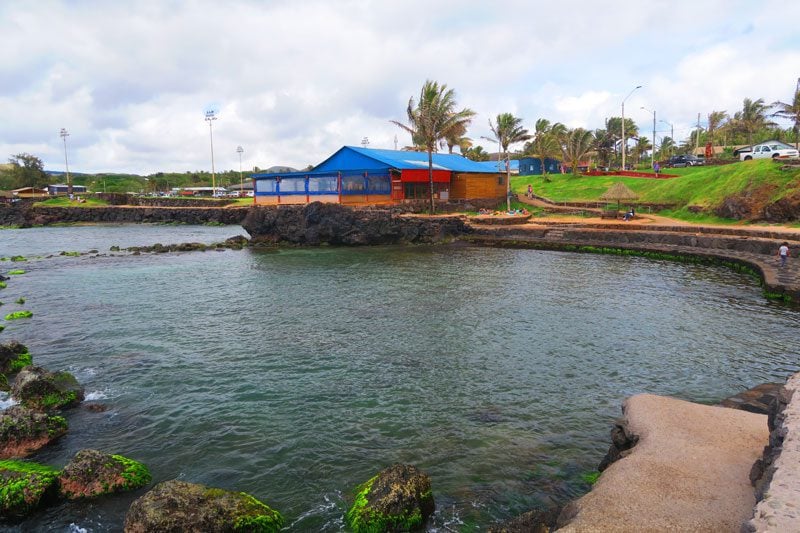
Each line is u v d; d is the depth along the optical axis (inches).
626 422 368.8
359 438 455.5
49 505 364.2
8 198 4099.4
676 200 1988.2
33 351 709.9
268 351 696.4
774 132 3848.4
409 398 538.6
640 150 4375.0
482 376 596.4
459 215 2116.1
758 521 190.4
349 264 1466.5
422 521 332.8
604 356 657.0
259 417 500.7
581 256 1525.6
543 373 602.5
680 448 319.6
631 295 992.9
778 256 1211.9
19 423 450.9
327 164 2423.7
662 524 241.1
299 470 406.3
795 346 677.9
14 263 1563.7
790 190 1505.9
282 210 2006.6
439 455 422.9
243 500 334.3
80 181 6560.0
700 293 992.9
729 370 599.8
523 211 2225.6
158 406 529.7
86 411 520.1
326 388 568.7
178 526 305.0
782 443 249.9
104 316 902.4
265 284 1184.8
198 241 2284.7
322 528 335.6
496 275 1238.3
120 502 366.9
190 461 423.2
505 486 374.9
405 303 962.7
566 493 363.6
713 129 3971.5
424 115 2064.5
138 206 3882.9
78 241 2347.4
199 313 915.4
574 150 2920.8
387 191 2276.1
